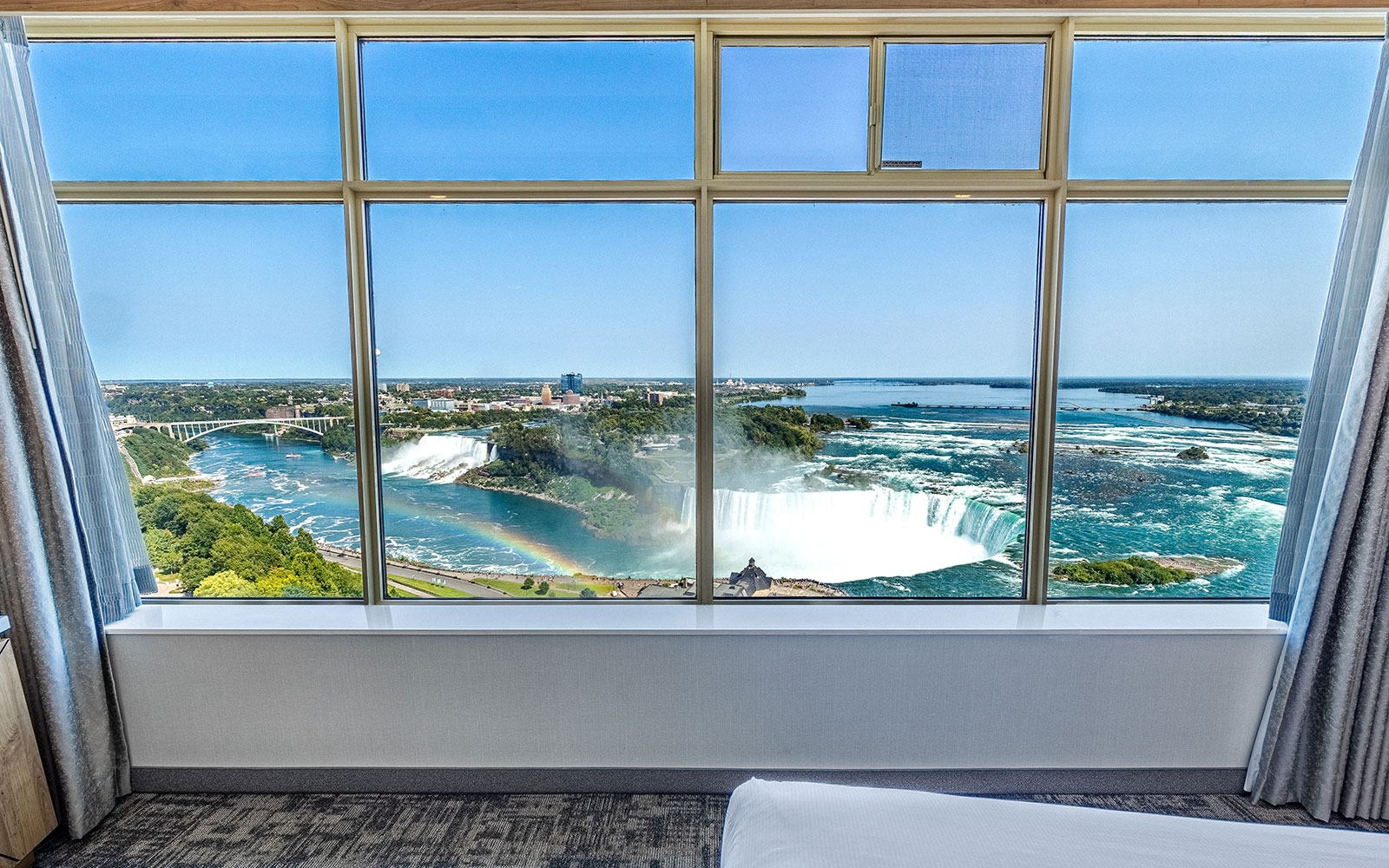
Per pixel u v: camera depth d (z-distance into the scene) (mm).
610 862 1726
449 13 1874
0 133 1756
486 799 1977
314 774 1992
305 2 1861
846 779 1980
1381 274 1695
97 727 1868
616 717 1968
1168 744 1955
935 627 1923
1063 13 1865
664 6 1868
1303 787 1884
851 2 1845
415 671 1953
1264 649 1909
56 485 1797
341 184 2041
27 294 1759
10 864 1642
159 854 1753
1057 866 963
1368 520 1740
